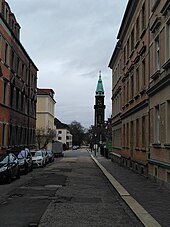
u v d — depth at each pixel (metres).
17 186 17.75
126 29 31.84
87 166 36.09
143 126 23.17
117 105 41.44
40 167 33.38
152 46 19.69
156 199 12.92
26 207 11.48
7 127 33.72
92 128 113.44
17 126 38.94
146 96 21.64
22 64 41.62
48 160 41.06
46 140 65.06
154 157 18.88
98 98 111.19
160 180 17.28
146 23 21.77
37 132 65.19
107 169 29.62
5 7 33.69
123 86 34.72
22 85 41.66
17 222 9.20
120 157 36.16
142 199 12.92
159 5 18.00
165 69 16.33
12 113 36.25
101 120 110.19
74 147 132.62
